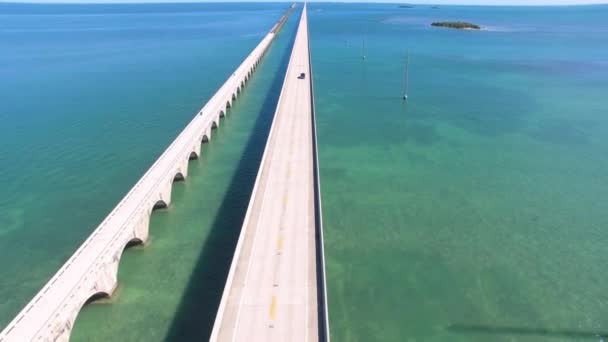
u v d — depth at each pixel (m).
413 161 52.75
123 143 58.16
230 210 41.09
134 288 30.95
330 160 53.22
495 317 28.86
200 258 34.25
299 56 99.38
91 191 45.41
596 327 28.05
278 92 85.00
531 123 65.81
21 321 23.23
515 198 43.72
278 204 35.47
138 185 37.62
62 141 58.50
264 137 60.50
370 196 44.31
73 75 97.69
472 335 27.50
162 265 33.38
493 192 44.94
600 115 68.81
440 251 35.56
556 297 30.55
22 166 50.97
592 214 40.66
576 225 38.94
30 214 41.09
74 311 25.67
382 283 31.92
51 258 34.94
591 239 36.94
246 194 44.19
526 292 31.00
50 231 38.53
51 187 46.22
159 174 40.22
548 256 34.88
